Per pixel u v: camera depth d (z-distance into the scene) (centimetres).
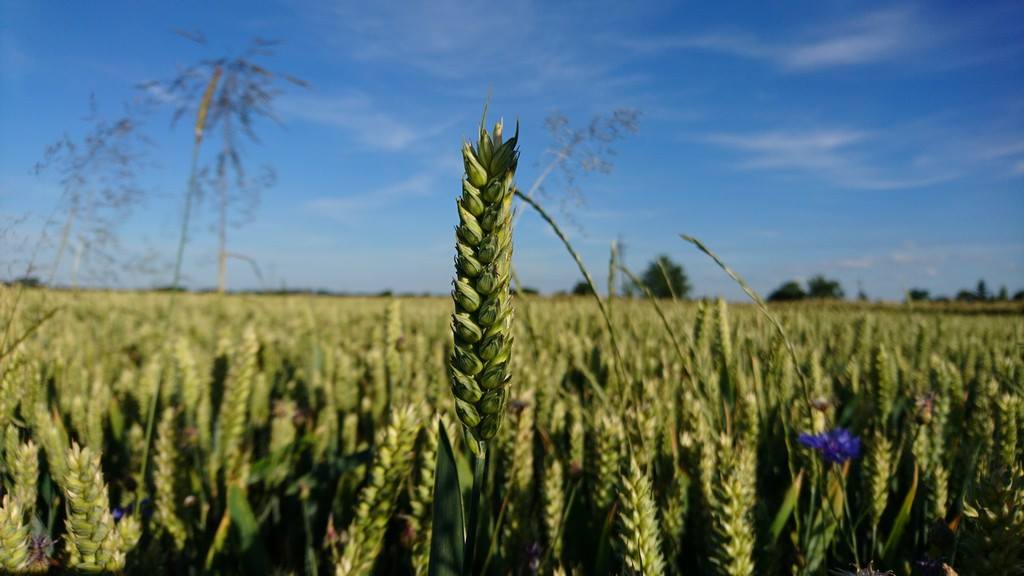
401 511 39
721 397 43
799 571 31
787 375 51
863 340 81
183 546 37
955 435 45
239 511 35
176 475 39
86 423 48
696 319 50
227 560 36
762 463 49
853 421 54
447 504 19
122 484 44
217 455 45
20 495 30
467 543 19
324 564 40
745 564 27
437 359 64
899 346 81
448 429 30
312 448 53
